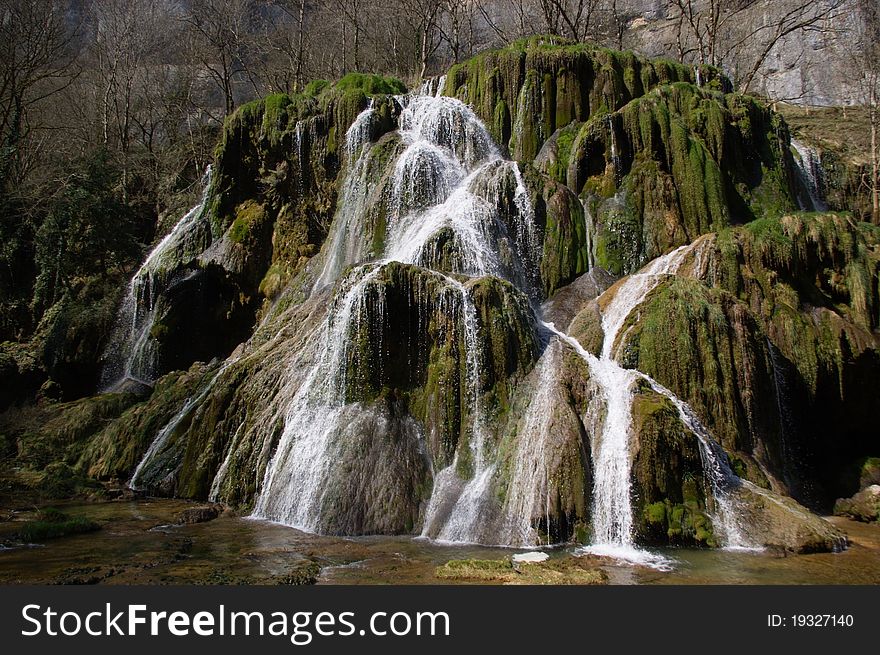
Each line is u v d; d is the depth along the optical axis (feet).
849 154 100.32
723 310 42.45
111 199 94.94
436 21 145.79
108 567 29.37
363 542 34.65
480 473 38.55
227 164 77.71
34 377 76.95
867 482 43.34
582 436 36.68
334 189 72.79
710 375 40.45
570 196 61.87
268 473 43.50
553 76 73.77
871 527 38.63
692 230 60.08
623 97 73.56
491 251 55.77
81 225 90.84
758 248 47.50
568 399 38.42
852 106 124.16
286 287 69.72
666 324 41.91
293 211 73.15
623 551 32.14
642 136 63.52
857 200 93.09
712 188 60.95
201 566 29.60
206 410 48.96
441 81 82.33
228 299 74.38
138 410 54.95
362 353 42.63
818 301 47.85
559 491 34.32
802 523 32.89
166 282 75.56
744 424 40.32
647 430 34.76
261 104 77.66
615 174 63.62
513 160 69.67
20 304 89.40
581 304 54.85
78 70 135.64
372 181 65.87
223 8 127.13
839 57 127.65
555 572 27.91
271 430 44.96
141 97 137.59
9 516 39.65
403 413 42.04
